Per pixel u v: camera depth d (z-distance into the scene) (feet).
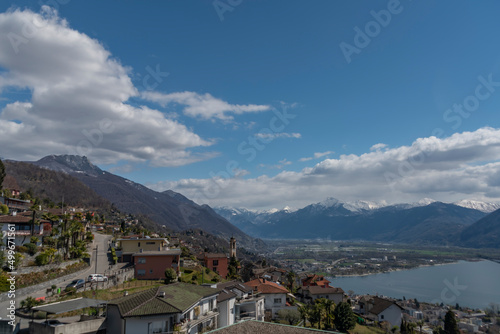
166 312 117.08
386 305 306.96
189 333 130.41
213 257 371.56
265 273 415.44
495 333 356.18
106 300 143.95
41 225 233.55
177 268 236.02
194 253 483.92
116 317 121.19
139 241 260.42
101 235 399.24
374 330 265.75
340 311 229.25
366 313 338.54
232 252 484.74
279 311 227.20
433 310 438.40
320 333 107.86
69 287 164.86
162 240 263.49
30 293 155.94
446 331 290.15
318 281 378.53
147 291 138.31
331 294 326.65
